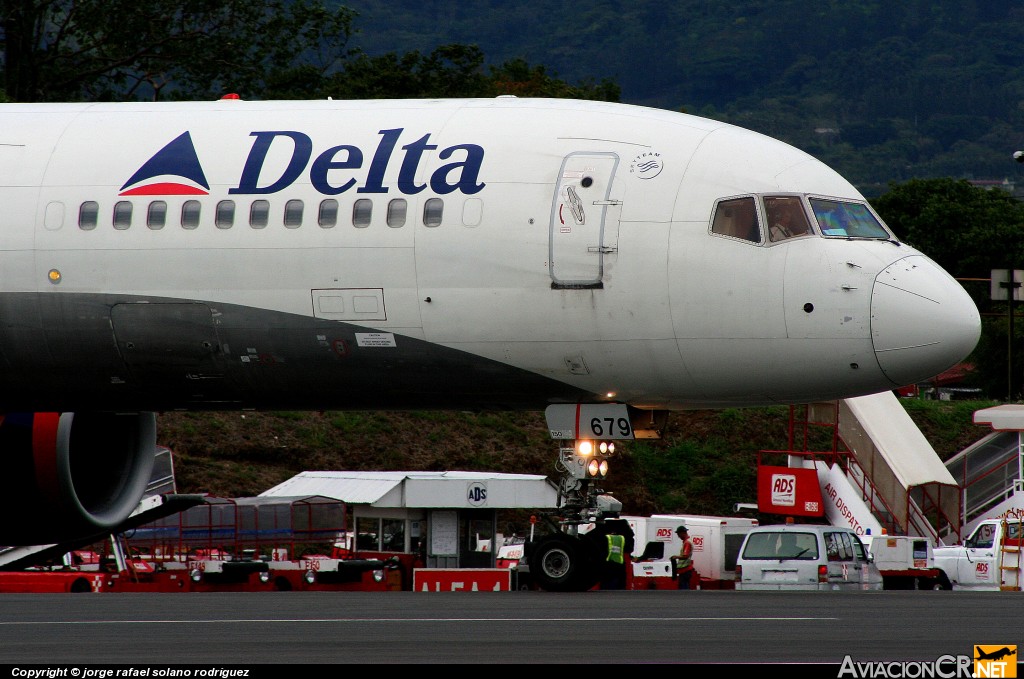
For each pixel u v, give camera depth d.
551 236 73.81
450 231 74.94
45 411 86.19
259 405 83.12
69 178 80.62
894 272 72.31
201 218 78.19
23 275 79.69
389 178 76.69
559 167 75.12
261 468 163.88
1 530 97.69
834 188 75.44
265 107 82.81
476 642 44.50
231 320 77.81
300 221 77.00
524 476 133.12
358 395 80.19
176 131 81.38
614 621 51.19
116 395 83.00
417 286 75.38
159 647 43.31
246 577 109.38
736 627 49.06
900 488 148.00
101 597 68.38
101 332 79.38
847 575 106.88
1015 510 140.88
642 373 74.62
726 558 133.00
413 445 172.88
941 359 72.00
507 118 78.00
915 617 53.41
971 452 166.38
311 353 77.75
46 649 42.94
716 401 76.31
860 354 71.81
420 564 127.69
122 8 195.50
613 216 73.56
